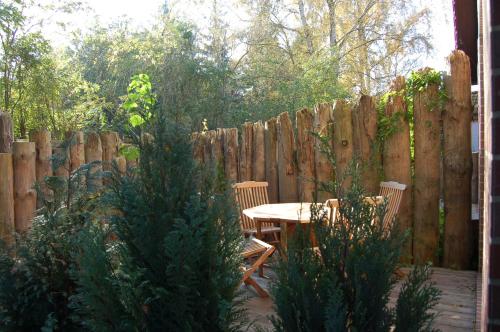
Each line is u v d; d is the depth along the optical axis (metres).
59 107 10.03
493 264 1.18
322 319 1.90
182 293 1.89
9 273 2.42
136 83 4.11
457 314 3.79
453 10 5.30
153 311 1.96
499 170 1.17
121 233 2.03
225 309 1.92
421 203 5.26
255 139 6.69
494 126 1.17
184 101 12.69
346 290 1.94
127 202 2.01
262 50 15.79
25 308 2.39
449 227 5.16
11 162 4.80
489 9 1.18
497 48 1.16
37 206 5.05
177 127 2.13
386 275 1.93
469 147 5.08
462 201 5.10
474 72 6.23
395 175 5.37
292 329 1.96
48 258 2.45
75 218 2.56
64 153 3.11
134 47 13.70
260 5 16.12
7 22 8.62
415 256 5.29
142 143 2.10
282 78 14.60
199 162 2.15
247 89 14.57
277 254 2.20
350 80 16.64
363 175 5.43
